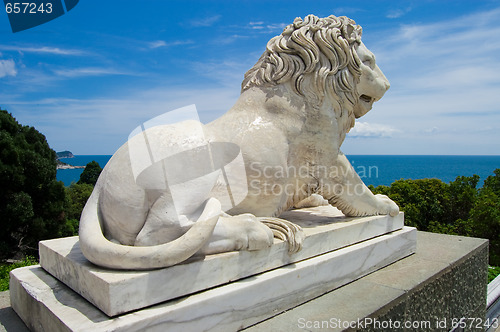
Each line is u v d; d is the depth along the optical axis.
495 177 12.16
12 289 1.75
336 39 2.01
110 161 1.58
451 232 9.77
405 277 2.14
